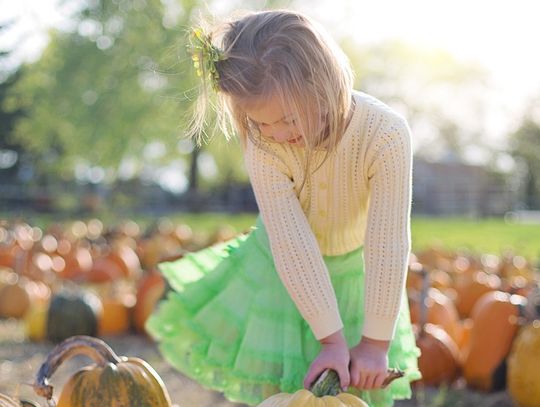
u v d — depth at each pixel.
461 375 5.60
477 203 39.41
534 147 42.50
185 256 3.54
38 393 2.67
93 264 9.79
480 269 9.77
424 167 50.62
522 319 5.40
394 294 2.86
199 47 2.62
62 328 6.71
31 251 11.38
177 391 5.19
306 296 2.86
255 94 2.48
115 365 2.69
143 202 34.47
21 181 38.12
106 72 27.03
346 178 2.94
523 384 4.83
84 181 36.31
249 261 3.27
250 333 3.14
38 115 28.27
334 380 2.67
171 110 26.67
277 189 2.92
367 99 2.94
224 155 31.78
